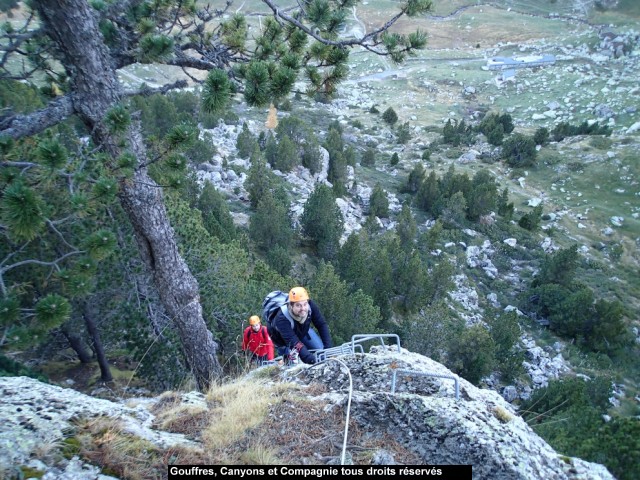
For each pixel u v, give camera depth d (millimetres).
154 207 7309
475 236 50781
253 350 7707
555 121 85562
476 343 28781
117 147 6508
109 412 3875
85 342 14820
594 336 39000
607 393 25453
